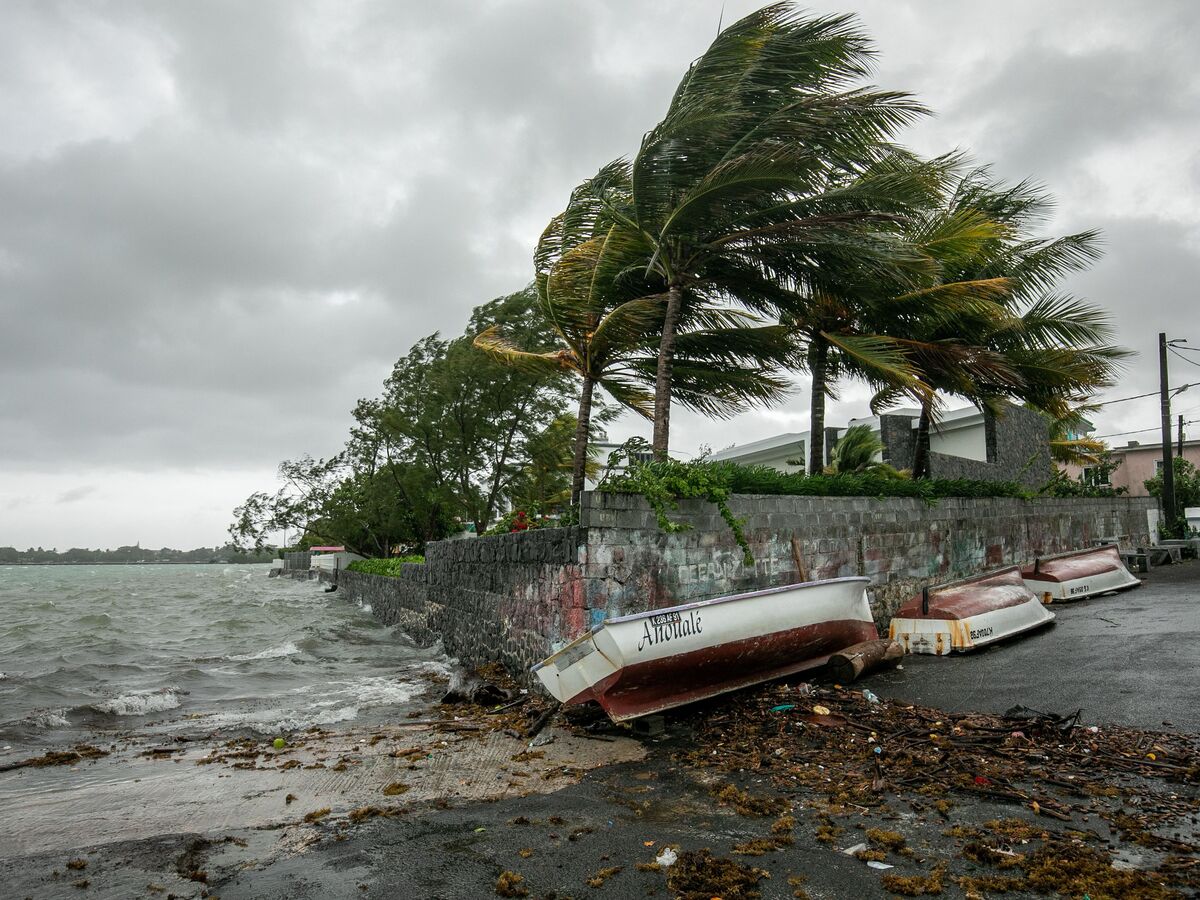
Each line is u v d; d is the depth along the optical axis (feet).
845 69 32.27
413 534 99.60
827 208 33.22
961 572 45.09
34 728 29.12
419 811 17.94
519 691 33.01
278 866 14.99
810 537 35.35
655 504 29.14
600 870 13.94
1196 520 84.38
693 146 31.96
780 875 13.25
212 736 27.71
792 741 21.35
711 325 42.37
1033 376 50.08
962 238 42.42
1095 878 12.14
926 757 18.75
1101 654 28.53
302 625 71.10
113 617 82.12
